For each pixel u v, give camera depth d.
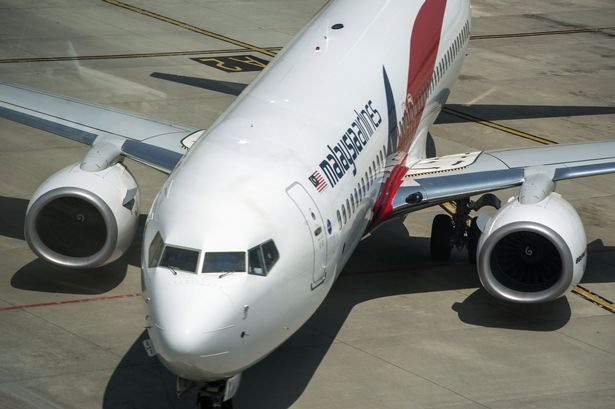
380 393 38.72
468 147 68.12
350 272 49.91
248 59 86.12
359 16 53.69
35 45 86.12
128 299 45.72
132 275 48.22
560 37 99.25
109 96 74.19
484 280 43.53
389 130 47.38
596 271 51.09
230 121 40.41
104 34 91.06
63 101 52.50
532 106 77.75
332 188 38.56
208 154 37.22
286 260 33.94
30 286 46.50
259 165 36.56
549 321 45.47
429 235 55.00
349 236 40.50
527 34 99.81
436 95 59.62
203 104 73.69
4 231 52.25
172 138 49.78
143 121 51.34
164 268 32.59
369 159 43.66
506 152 50.09
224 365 31.94
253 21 99.12
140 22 96.00
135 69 81.19
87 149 64.81
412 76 53.00
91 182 44.69
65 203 46.03
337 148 40.75
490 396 38.78
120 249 45.09
